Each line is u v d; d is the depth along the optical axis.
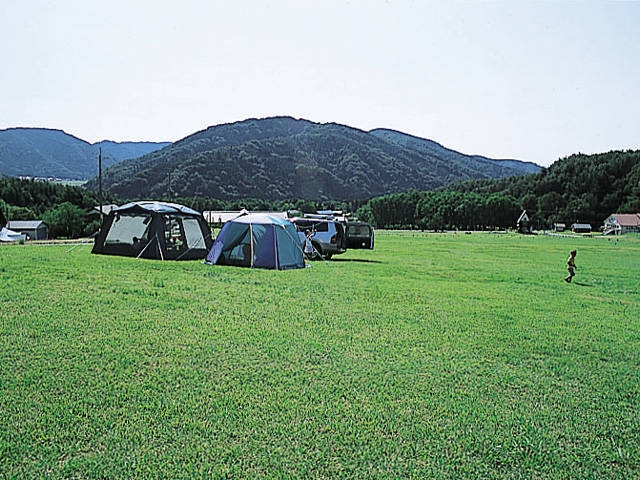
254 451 4.48
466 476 4.23
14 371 6.09
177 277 14.52
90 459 4.25
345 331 8.71
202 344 7.52
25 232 62.88
